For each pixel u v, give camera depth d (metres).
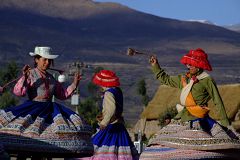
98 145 17.02
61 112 14.97
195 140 14.20
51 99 15.25
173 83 14.98
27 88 15.12
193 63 14.70
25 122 14.56
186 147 14.13
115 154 16.98
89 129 15.07
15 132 14.41
